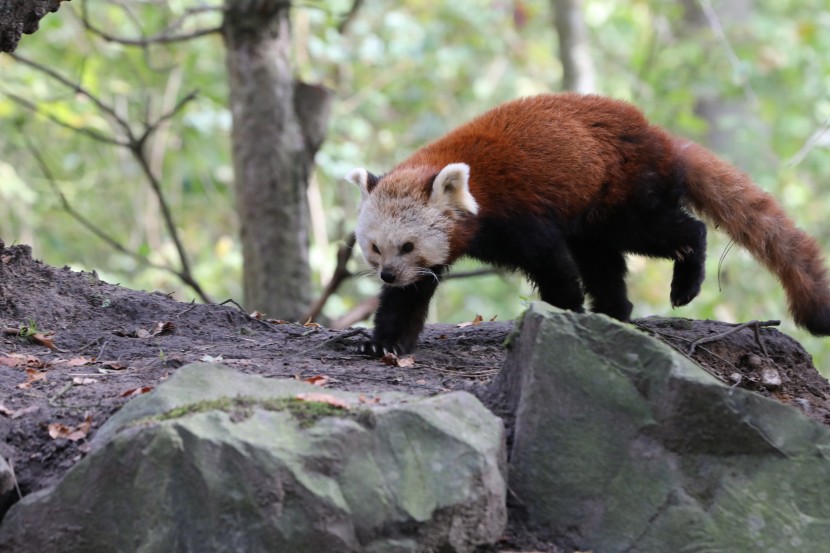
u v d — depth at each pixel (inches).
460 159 430.6
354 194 1121.4
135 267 1088.8
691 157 456.8
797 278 439.2
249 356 383.2
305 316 698.8
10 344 381.1
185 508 252.4
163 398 285.0
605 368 290.8
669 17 1211.2
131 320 424.8
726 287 976.3
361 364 382.3
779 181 1072.8
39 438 302.5
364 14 1145.4
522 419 292.2
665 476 281.7
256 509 249.6
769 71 1146.7
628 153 437.4
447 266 428.1
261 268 712.4
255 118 711.1
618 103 449.4
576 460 286.0
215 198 1139.9
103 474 261.0
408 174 433.7
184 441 254.5
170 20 1008.9
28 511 270.2
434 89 1179.9
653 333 409.7
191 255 1130.7
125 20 1005.8
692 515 276.2
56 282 436.5
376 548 253.0
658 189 440.8
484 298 1104.2
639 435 285.6
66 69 1037.2
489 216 423.8
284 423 262.4
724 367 390.0
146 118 753.6
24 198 943.0
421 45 1056.2
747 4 1301.7
